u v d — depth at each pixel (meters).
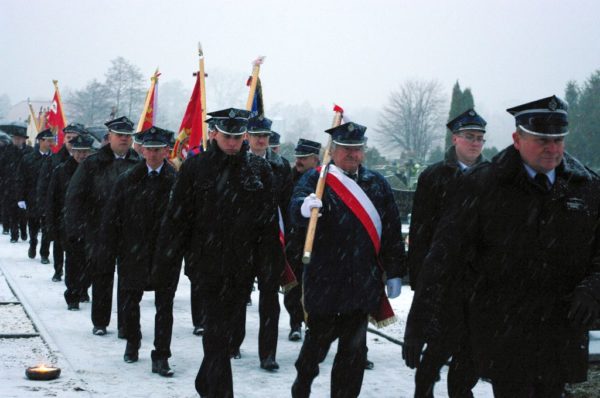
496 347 3.94
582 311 3.73
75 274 10.10
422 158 78.75
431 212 5.94
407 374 7.04
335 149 5.57
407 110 80.12
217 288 5.65
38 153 15.59
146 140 7.23
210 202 5.63
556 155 3.82
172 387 6.45
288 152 47.69
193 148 11.00
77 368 7.03
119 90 82.06
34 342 8.20
